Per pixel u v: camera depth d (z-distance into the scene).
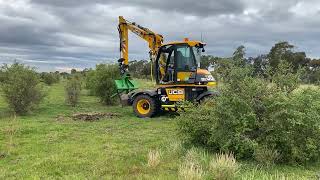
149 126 13.91
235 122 8.95
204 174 7.48
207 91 15.98
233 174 7.49
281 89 9.36
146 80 34.22
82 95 28.56
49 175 7.72
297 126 8.76
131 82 18.66
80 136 11.76
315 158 9.16
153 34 18.20
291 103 8.75
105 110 19.23
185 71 16.23
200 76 16.12
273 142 8.83
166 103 16.58
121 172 7.86
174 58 16.42
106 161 8.69
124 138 11.48
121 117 16.59
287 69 9.62
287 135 8.66
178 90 16.36
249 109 9.01
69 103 21.38
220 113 9.16
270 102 9.02
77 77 29.05
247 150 8.98
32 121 14.73
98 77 21.75
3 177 7.50
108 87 21.52
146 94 16.70
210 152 9.57
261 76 9.84
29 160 8.80
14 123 13.93
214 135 9.23
